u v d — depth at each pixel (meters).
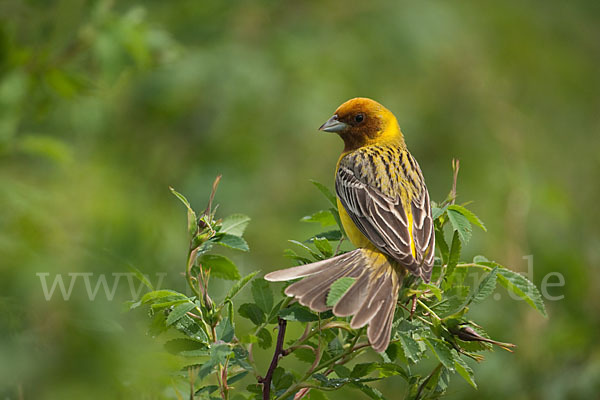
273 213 15.42
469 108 17.44
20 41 11.59
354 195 9.15
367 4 17.14
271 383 6.45
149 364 6.41
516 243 13.86
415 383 6.82
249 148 15.69
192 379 6.37
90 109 13.66
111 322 6.73
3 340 6.41
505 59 19.00
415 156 17.02
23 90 10.96
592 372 12.11
